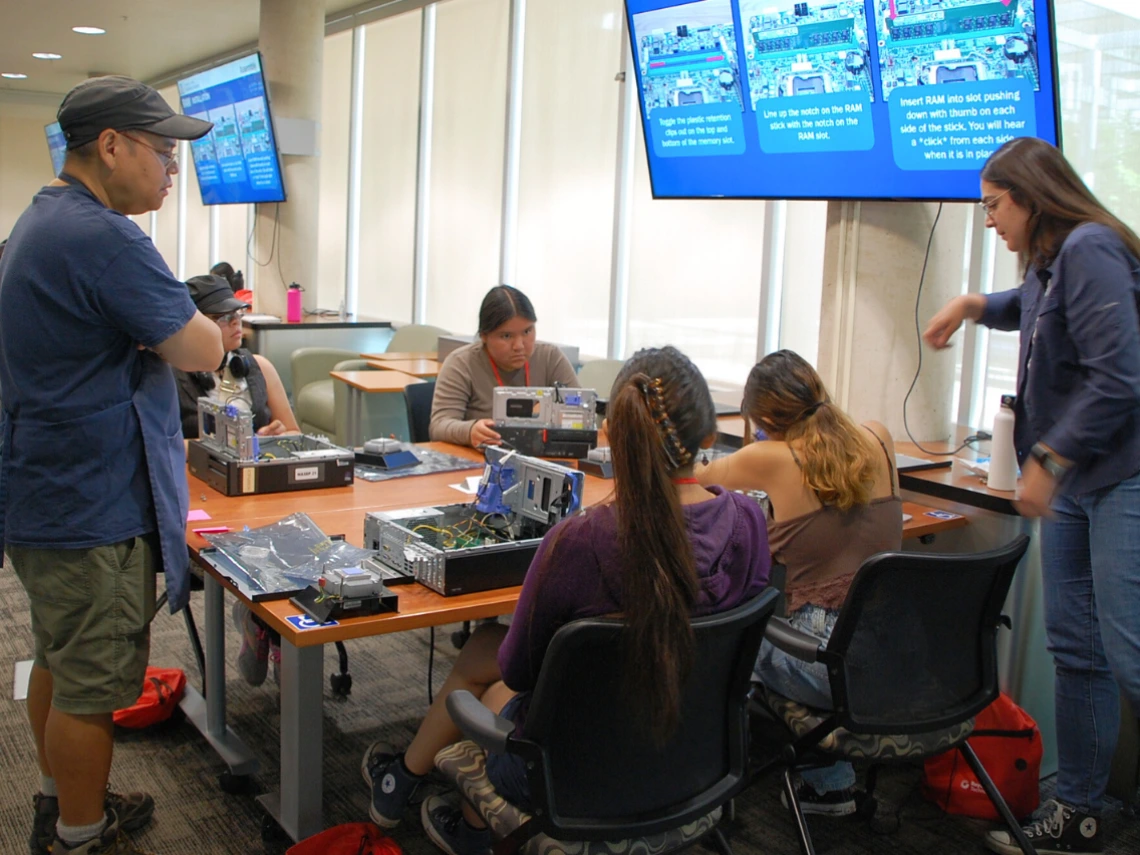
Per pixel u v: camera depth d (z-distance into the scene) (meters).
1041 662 2.70
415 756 2.12
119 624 1.96
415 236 7.04
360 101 7.56
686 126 3.40
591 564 1.45
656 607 1.41
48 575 1.93
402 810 2.17
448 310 6.82
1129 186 3.01
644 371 1.51
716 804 1.62
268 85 6.96
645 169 5.14
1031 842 2.29
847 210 3.13
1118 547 2.11
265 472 2.60
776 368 2.21
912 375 3.20
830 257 3.21
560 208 5.76
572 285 5.73
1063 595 2.27
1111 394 1.94
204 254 10.86
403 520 2.13
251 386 3.23
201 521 2.34
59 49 9.02
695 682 1.55
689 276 4.97
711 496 1.60
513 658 1.53
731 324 4.77
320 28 7.05
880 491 2.18
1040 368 2.15
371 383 4.70
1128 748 2.58
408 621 1.82
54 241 1.83
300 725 1.98
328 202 8.07
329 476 2.69
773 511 2.24
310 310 7.32
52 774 2.08
